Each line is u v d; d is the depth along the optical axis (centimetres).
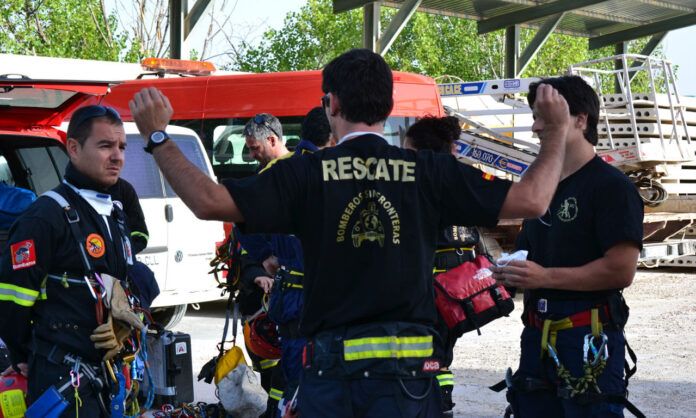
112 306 363
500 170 1271
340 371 281
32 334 366
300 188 281
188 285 902
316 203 282
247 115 1156
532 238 396
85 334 363
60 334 360
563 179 382
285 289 456
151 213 871
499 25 2348
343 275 282
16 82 510
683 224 1495
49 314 362
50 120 592
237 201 273
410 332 285
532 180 285
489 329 991
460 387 718
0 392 392
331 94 294
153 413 554
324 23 3462
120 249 380
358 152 288
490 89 1354
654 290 1298
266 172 281
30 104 570
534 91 369
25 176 639
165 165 275
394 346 281
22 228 356
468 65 4141
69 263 362
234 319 548
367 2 1980
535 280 367
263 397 530
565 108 288
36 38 2734
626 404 371
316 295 285
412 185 287
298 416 292
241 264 530
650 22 2567
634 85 3494
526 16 2297
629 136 1399
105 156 371
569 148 379
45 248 356
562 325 374
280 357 523
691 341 909
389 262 282
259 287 531
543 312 380
